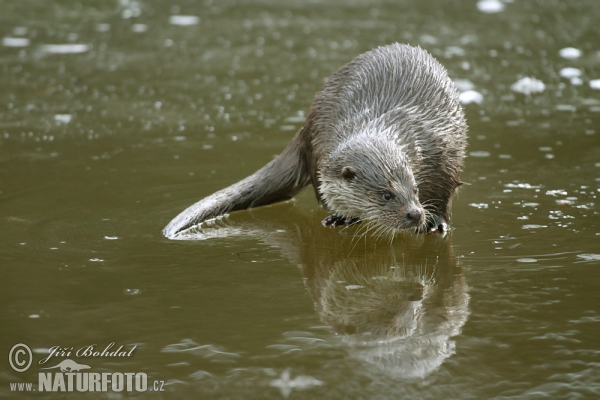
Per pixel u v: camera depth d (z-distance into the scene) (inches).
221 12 1854.1
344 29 1674.5
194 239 780.6
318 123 846.5
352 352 535.2
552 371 506.6
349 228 830.5
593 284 636.1
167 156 1019.3
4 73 1390.3
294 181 900.0
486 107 1208.8
